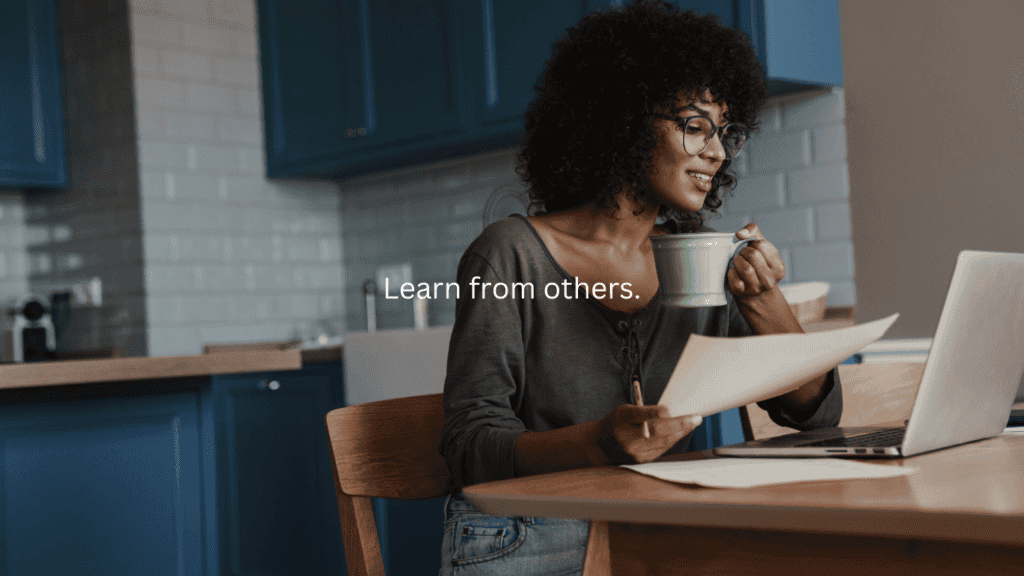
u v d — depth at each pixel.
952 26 1.88
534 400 1.06
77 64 3.64
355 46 3.32
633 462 0.83
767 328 0.99
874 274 2.04
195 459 1.95
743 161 2.70
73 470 1.77
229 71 3.61
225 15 3.61
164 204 3.40
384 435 1.11
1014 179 1.82
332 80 3.42
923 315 1.97
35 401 1.73
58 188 3.79
